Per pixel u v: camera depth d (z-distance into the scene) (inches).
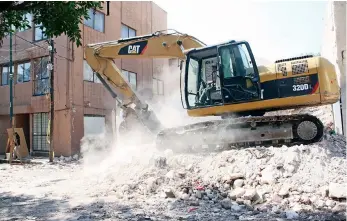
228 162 292.7
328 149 293.1
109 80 445.4
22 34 761.6
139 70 868.6
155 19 983.0
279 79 316.8
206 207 234.1
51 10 232.8
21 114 784.9
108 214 225.1
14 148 604.7
